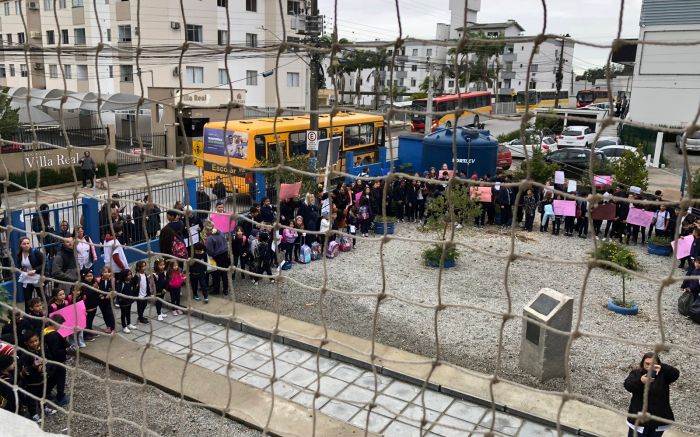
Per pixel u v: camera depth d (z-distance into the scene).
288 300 10.52
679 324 9.75
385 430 6.70
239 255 11.02
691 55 21.30
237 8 30.81
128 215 11.98
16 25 28.75
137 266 9.25
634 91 22.70
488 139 19.25
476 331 9.35
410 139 22.84
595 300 10.77
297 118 19.11
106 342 8.82
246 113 31.14
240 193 13.48
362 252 13.82
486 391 7.44
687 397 7.44
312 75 14.88
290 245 12.31
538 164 16.45
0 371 6.17
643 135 23.72
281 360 8.38
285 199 12.90
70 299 8.34
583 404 7.15
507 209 16.16
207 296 10.24
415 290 11.23
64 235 9.95
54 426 6.75
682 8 21.50
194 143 20.91
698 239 10.20
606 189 14.58
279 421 6.78
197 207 13.52
